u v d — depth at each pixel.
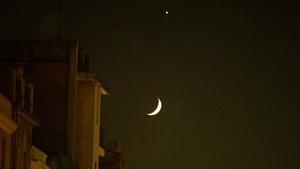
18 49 90.69
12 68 65.19
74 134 90.81
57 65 91.38
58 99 91.12
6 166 59.78
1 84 62.72
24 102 68.38
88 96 93.81
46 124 90.31
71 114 90.88
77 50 92.19
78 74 92.31
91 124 93.56
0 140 57.16
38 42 91.38
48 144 90.00
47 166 75.25
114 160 112.75
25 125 66.50
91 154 93.06
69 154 90.00
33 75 91.06
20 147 65.00
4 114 58.03
